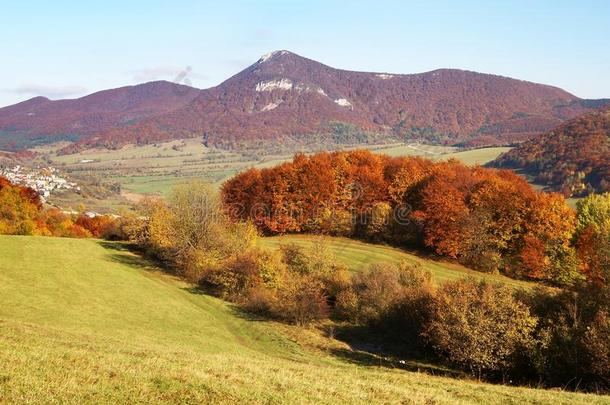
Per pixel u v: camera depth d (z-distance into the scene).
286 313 46.94
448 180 80.31
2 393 12.56
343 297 49.41
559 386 29.66
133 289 45.97
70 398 12.95
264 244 70.31
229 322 43.56
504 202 73.38
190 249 57.47
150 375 15.52
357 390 17.83
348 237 82.62
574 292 38.75
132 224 65.81
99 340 24.97
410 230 79.00
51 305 35.44
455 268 70.50
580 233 68.75
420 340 40.53
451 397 19.31
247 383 16.47
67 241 58.91
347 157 96.50
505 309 32.84
